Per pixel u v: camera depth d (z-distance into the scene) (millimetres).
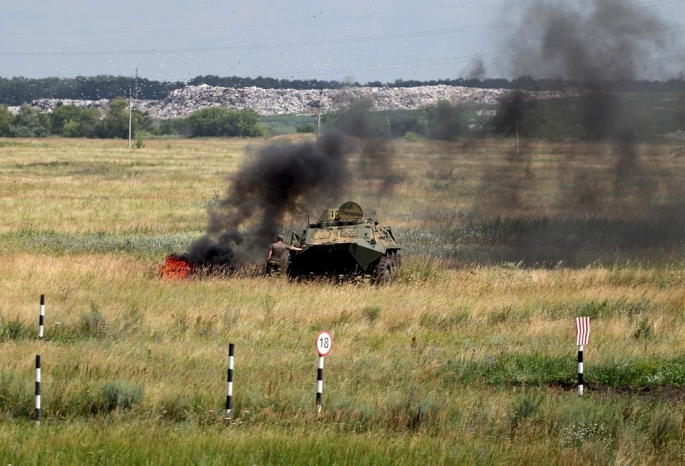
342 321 76062
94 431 42500
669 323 78125
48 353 59594
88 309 77125
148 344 64188
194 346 63719
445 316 79312
